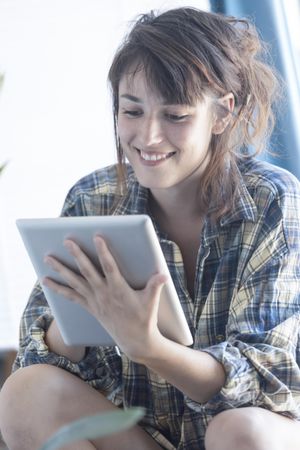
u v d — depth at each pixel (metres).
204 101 1.75
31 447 1.78
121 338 1.59
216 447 1.58
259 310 1.76
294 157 2.68
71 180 3.45
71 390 1.80
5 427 1.80
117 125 1.89
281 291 1.77
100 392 1.95
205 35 1.78
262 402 1.70
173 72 1.69
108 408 1.81
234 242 1.85
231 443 1.55
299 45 2.85
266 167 1.94
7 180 3.46
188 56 1.71
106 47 3.36
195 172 1.84
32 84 3.41
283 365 1.71
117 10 3.34
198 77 1.72
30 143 3.44
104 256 1.50
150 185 1.79
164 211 1.92
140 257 1.51
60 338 1.86
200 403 1.72
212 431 1.60
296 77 2.79
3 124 3.44
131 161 1.81
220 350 1.68
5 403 1.79
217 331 1.85
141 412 0.85
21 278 3.47
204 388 1.67
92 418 0.84
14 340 3.47
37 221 1.53
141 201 1.94
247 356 1.70
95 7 3.35
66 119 3.42
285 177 1.89
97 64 3.38
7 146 3.44
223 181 1.85
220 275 1.84
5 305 3.47
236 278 1.83
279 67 2.70
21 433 1.78
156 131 1.72
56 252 1.56
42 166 3.45
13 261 3.47
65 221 1.51
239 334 1.75
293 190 1.87
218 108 1.81
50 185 3.45
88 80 3.39
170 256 1.89
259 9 2.73
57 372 1.83
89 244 1.52
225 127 1.84
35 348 1.87
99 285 1.55
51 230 1.52
